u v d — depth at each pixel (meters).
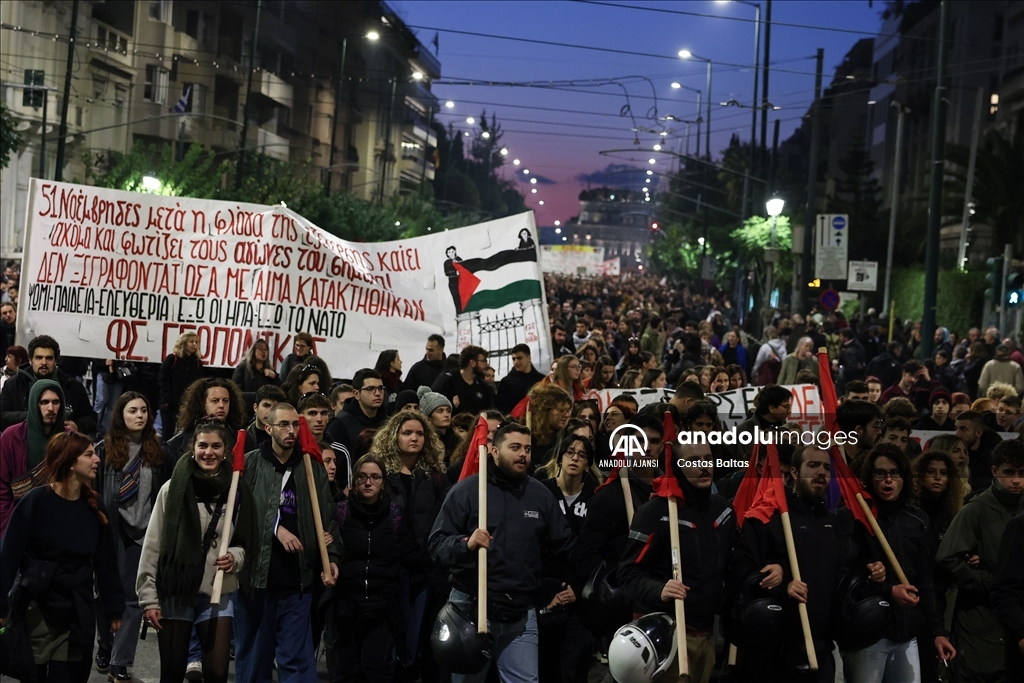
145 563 6.51
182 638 6.50
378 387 9.27
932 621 6.55
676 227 81.38
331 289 12.96
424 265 13.10
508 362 12.95
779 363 19.80
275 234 12.88
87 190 12.59
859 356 22.08
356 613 7.01
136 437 7.70
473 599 6.41
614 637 6.00
